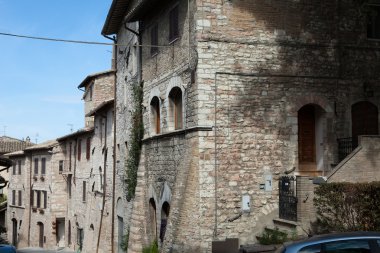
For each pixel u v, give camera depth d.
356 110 19.05
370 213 13.62
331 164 18.38
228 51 17.69
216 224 17.09
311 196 15.71
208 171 17.19
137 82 24.53
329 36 18.75
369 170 16.03
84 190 37.97
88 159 37.06
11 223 54.50
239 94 17.69
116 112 30.17
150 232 22.02
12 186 54.41
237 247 16.00
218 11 17.72
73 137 41.12
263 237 16.31
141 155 23.55
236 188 17.41
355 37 19.06
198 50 17.44
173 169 19.52
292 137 18.11
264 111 17.89
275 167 17.86
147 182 22.78
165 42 20.66
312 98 18.41
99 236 31.97
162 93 20.94
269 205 17.67
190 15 18.08
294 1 18.48
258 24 18.06
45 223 45.38
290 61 18.28
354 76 18.94
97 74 37.53
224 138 17.44
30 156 49.84
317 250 8.53
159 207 20.86
